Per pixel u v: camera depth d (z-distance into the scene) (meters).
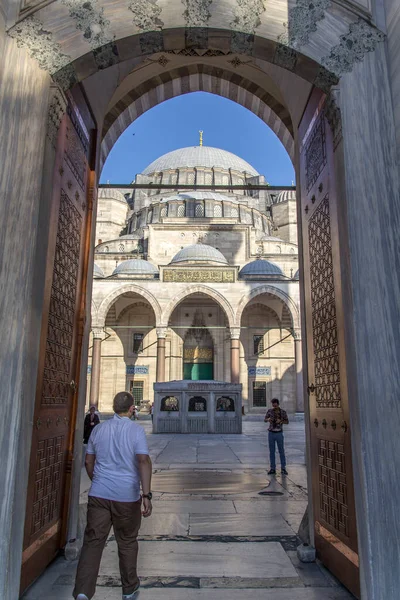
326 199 4.55
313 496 4.77
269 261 42.97
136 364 41.72
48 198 4.08
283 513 6.58
